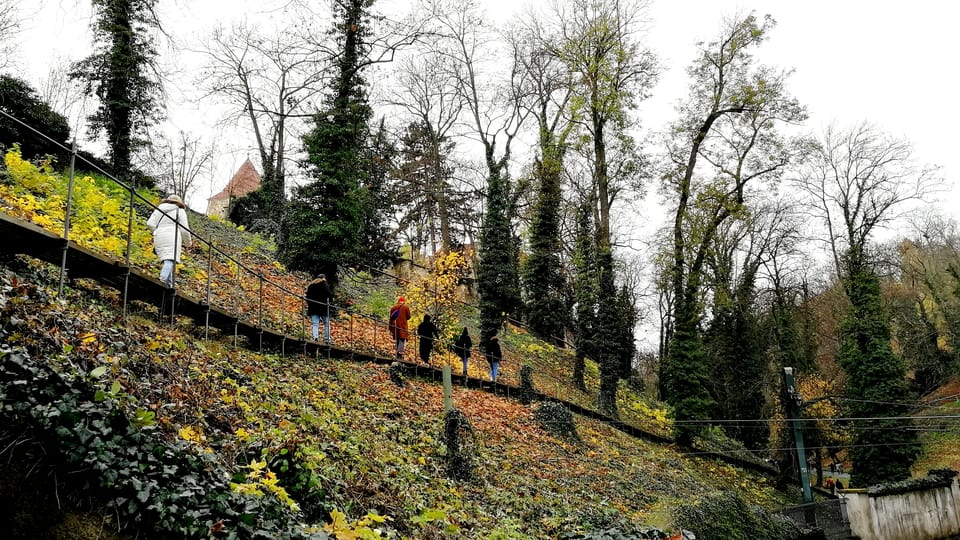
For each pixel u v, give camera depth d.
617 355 26.83
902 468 27.00
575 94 29.23
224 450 6.59
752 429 32.56
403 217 36.88
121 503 4.55
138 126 21.92
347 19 21.94
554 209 37.34
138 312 10.38
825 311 39.84
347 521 6.88
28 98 17.59
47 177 13.21
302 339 13.82
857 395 28.78
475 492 11.15
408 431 12.29
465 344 19.98
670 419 28.30
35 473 4.28
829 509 19.06
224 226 28.59
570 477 14.84
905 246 47.69
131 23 21.38
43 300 6.97
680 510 12.12
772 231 37.62
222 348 10.95
